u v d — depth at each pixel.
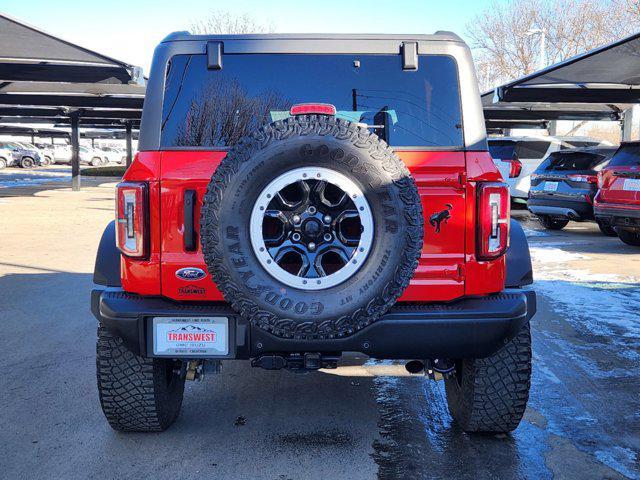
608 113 20.45
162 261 3.15
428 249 3.14
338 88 3.39
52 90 18.81
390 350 3.04
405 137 3.38
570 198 12.61
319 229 2.84
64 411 4.06
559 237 12.69
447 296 3.15
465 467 3.34
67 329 5.96
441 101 3.36
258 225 2.81
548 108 19.84
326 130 2.79
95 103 20.58
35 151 48.12
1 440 3.64
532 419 3.98
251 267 2.81
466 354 3.08
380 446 3.60
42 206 18.72
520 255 3.44
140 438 3.68
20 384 4.54
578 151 12.80
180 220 3.14
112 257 3.38
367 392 4.48
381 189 2.79
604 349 5.41
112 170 41.03
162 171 3.13
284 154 2.78
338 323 2.81
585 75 13.82
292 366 3.14
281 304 2.80
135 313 3.07
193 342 3.08
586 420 3.97
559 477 3.24
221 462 3.39
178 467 3.33
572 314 6.57
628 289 7.73
